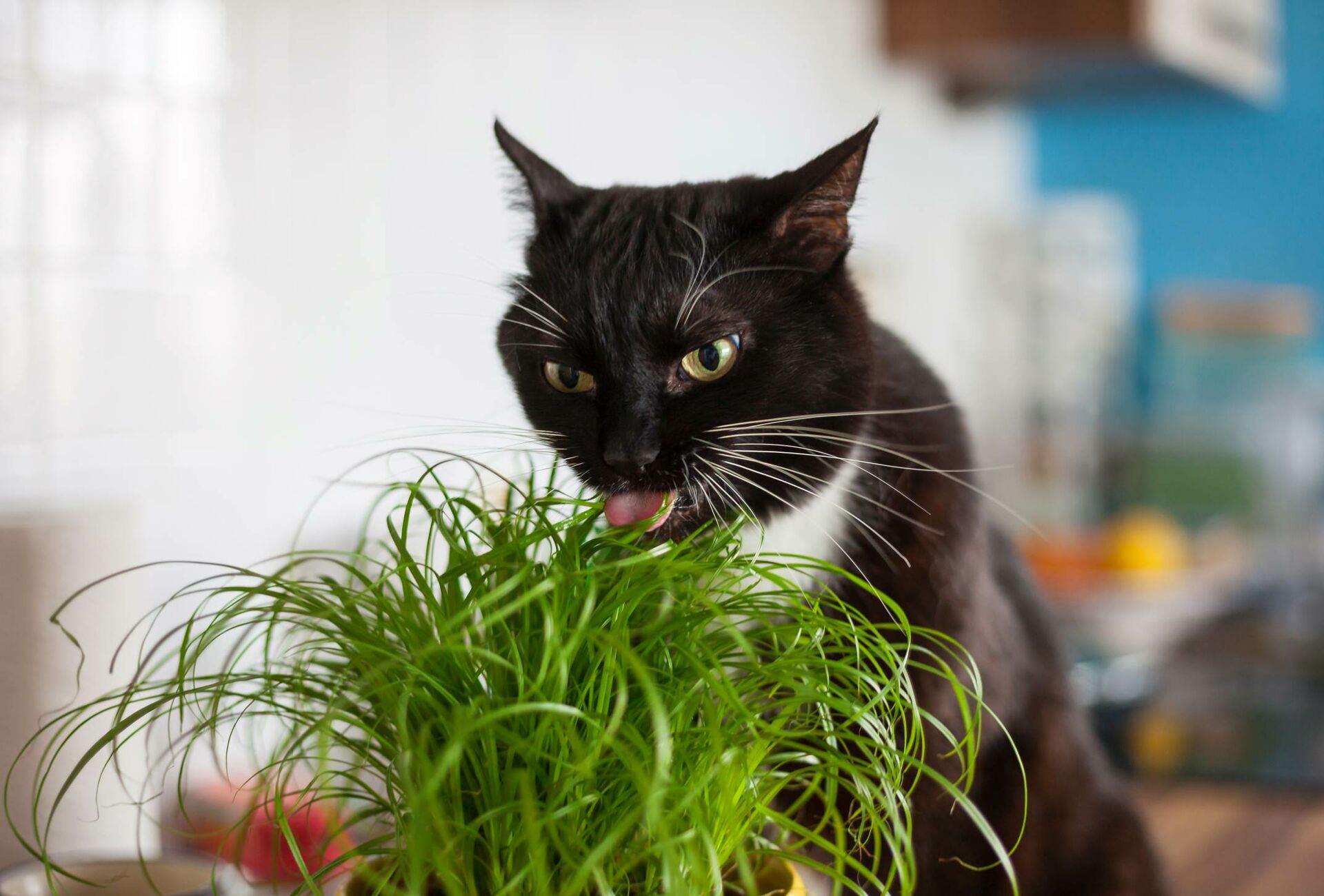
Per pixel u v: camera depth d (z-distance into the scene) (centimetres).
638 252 77
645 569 52
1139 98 271
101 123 108
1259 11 264
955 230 265
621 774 48
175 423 116
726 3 193
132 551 86
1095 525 263
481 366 154
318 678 54
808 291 79
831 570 59
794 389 77
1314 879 109
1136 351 295
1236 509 249
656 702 42
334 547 131
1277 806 130
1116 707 160
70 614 82
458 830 48
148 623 100
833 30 219
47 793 79
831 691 53
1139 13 207
